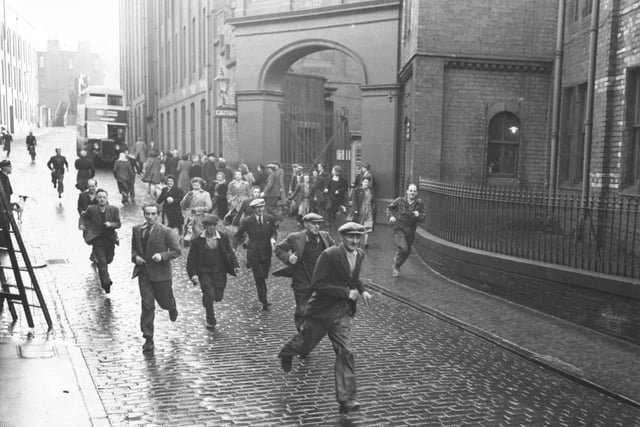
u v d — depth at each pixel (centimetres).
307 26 2331
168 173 2614
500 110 1761
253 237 1015
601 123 1240
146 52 5378
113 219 1093
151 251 822
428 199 1557
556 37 1631
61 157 2398
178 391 670
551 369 768
